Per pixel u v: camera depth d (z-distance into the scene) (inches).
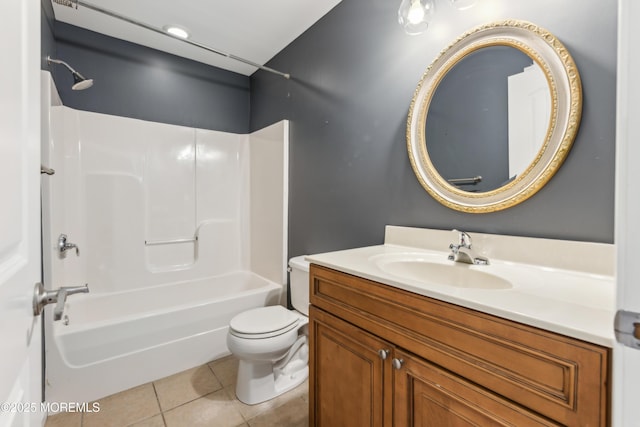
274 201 95.2
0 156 16.6
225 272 108.2
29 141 21.8
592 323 21.8
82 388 58.8
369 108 63.5
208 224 104.1
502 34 42.9
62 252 66.9
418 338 31.1
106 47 86.6
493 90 44.2
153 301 90.8
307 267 68.2
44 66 63.1
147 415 55.7
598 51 35.0
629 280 15.0
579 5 36.2
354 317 38.6
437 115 50.9
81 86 65.7
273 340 57.3
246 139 111.3
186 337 70.9
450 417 28.5
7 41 17.7
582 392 20.7
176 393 62.2
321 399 44.4
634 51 14.7
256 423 53.9
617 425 15.7
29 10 21.8
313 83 79.6
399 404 33.1
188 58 100.3
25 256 20.9
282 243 91.4
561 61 37.4
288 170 90.5
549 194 39.1
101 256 85.4
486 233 45.2
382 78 60.6
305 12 74.5
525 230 41.3
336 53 72.0
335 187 72.8
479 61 45.8
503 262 42.4
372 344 36.1
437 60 50.2
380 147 61.2
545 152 38.7
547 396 22.4
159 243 95.3
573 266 36.4
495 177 44.1
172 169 97.4
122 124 88.2
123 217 88.8
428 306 30.2
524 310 24.4
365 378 37.2
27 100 21.3
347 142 69.2
